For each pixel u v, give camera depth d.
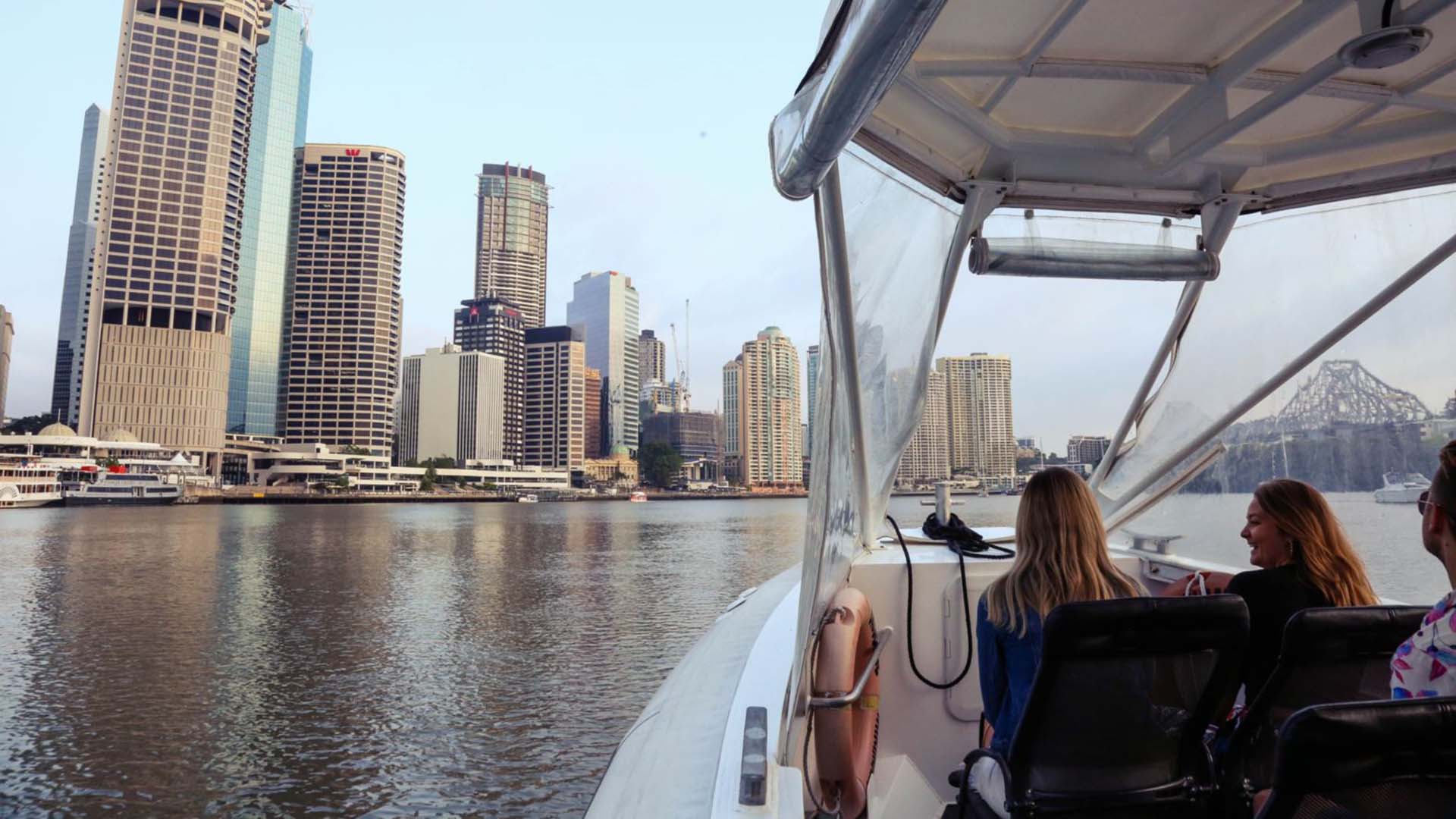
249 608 32.28
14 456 126.88
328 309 194.75
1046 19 1.70
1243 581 1.85
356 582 40.06
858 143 1.88
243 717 18.02
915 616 2.61
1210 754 1.56
